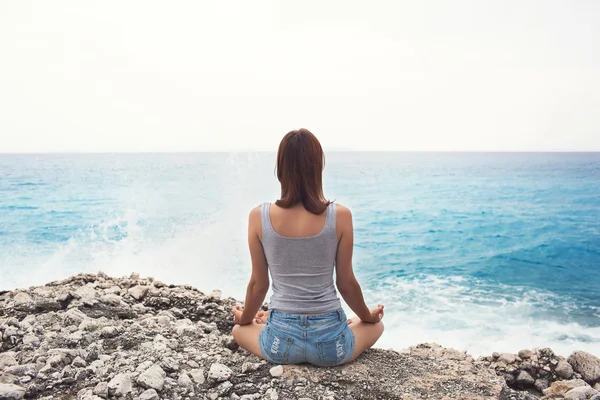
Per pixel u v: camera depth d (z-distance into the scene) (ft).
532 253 51.06
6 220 62.23
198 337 11.64
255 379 9.34
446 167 169.89
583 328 27.27
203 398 8.74
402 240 57.11
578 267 44.73
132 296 14.37
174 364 9.57
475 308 30.83
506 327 27.32
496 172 148.15
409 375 9.92
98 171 129.08
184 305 14.11
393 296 33.68
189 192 75.82
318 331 9.36
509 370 11.80
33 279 36.01
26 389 8.20
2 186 95.35
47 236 51.62
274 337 9.57
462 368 10.68
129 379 8.64
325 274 9.41
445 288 36.29
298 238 9.14
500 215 74.69
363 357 10.64
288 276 9.41
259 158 80.38
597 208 80.53
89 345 10.13
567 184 112.78
